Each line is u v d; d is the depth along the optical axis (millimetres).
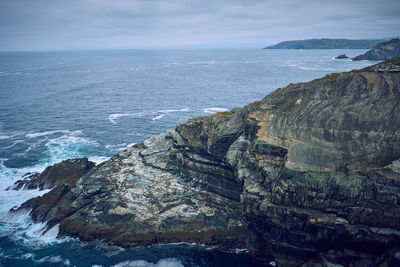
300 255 31438
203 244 37625
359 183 28438
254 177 34469
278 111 38312
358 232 27375
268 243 33812
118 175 47875
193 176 45250
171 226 39219
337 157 30703
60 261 35594
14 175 55750
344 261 28859
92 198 44500
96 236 39062
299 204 30188
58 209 43500
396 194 26859
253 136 38125
